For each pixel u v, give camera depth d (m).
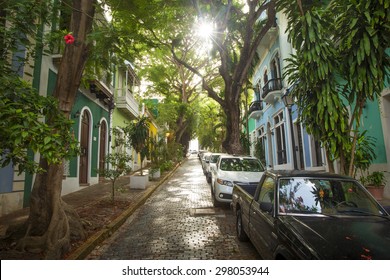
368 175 8.74
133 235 6.55
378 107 9.07
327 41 6.06
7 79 3.39
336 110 5.90
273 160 20.03
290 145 16.25
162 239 6.19
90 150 14.38
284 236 3.44
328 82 5.95
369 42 5.26
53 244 4.82
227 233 6.59
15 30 4.71
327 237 3.15
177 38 14.44
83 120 13.91
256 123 25.95
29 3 4.91
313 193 4.23
